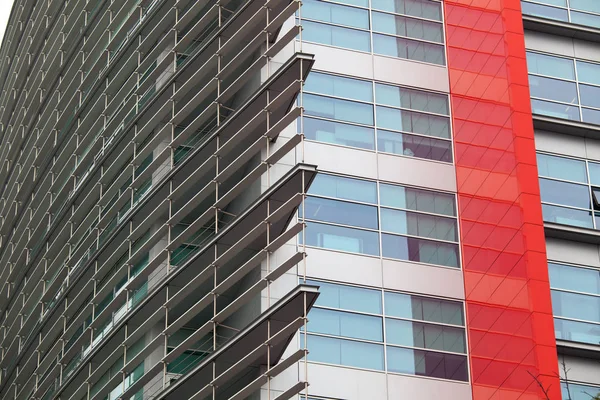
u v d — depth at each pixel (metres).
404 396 49.22
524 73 56.78
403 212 53.34
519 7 58.56
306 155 53.03
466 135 55.91
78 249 69.44
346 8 57.47
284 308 46.59
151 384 55.91
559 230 56.22
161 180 59.22
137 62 68.88
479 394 50.16
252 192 52.62
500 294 52.22
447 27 58.78
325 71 55.50
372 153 54.25
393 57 57.16
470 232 53.62
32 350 77.50
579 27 62.19
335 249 51.34
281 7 55.44
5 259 93.75
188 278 55.16
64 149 78.69
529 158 54.75
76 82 80.81
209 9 62.69
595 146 59.91
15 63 106.56
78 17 83.38
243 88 56.66
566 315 55.12
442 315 51.50
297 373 48.16
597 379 53.72
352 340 49.66
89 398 61.75
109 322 63.91
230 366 50.22
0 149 108.12
